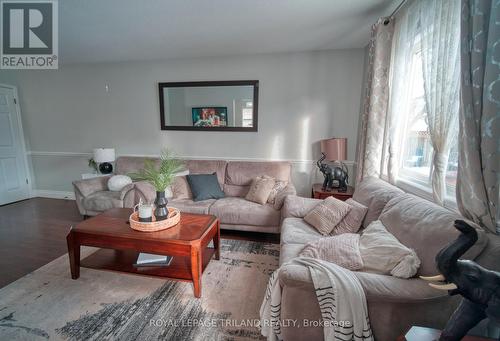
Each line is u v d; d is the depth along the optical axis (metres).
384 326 1.02
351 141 3.16
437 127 1.44
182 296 1.69
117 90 3.62
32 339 1.34
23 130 3.96
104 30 2.45
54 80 3.76
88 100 3.73
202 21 2.26
